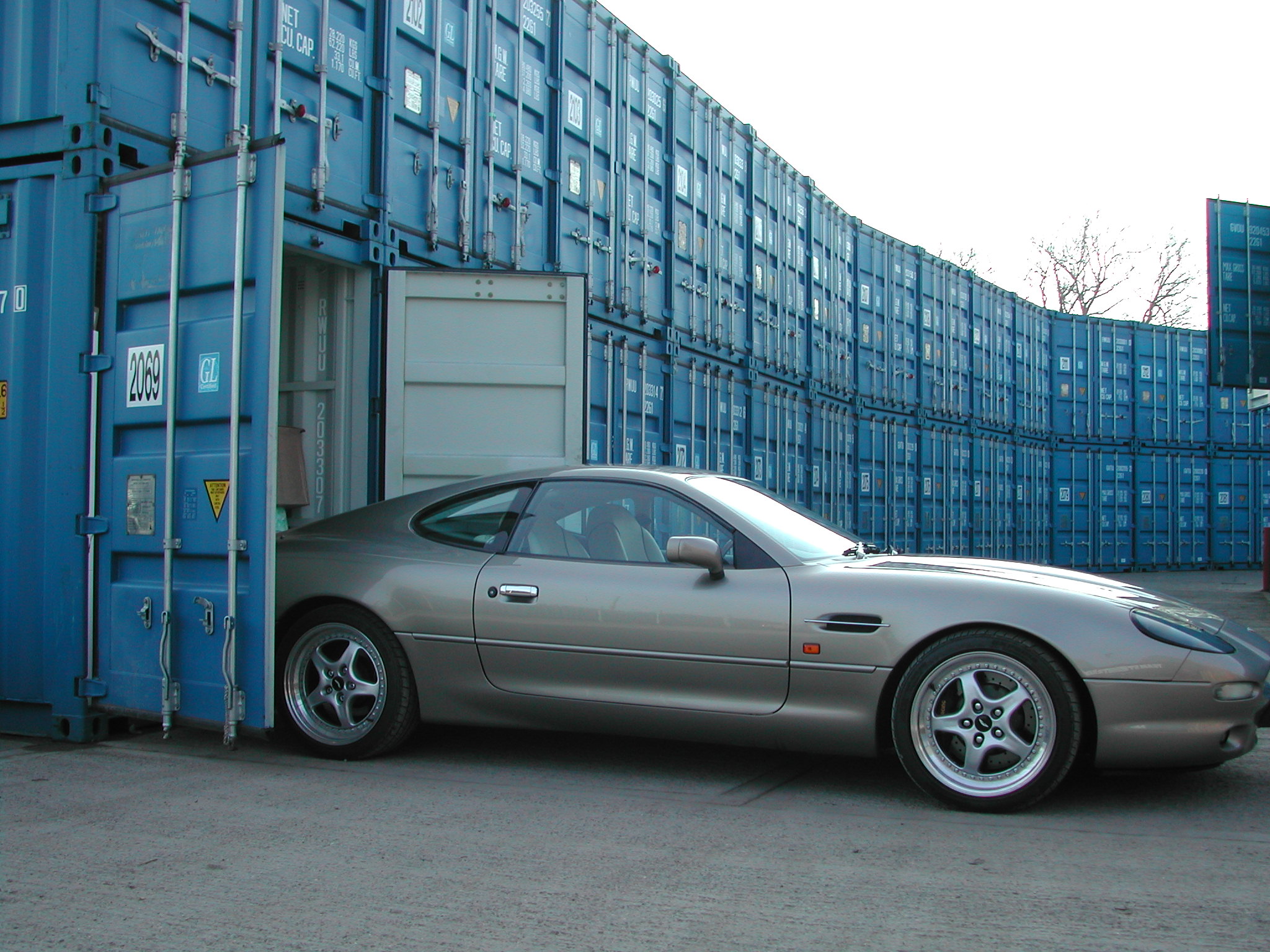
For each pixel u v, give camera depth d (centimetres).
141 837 351
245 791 411
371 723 459
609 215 852
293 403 678
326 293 669
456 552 470
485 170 720
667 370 925
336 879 311
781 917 283
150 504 473
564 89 802
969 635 389
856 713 404
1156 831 364
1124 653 374
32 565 495
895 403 1529
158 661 469
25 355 495
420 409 657
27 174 496
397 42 662
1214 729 372
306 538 496
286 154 582
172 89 519
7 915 283
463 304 663
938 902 295
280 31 576
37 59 492
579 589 439
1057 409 2141
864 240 1469
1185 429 2327
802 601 412
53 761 457
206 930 274
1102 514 2198
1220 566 2361
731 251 1071
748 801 404
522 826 368
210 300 461
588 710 438
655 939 269
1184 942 267
